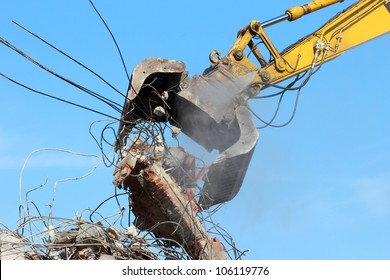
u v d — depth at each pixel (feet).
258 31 115.75
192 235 99.81
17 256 86.17
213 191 105.40
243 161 104.53
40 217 90.79
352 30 121.29
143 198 101.91
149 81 106.22
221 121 108.37
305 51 118.21
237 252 101.24
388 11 123.75
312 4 120.06
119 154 100.48
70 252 90.58
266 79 114.11
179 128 108.99
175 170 103.30
